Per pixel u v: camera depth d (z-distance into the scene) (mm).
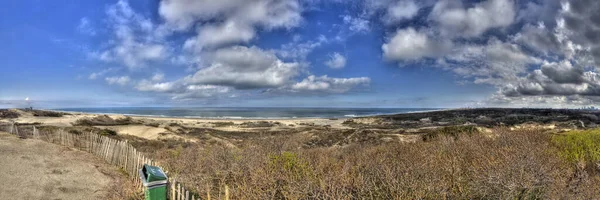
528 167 5816
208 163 9117
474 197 5613
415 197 5332
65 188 9039
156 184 6570
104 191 8828
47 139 17094
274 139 15711
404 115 86750
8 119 48688
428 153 9250
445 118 71500
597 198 5246
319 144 24469
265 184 6430
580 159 8125
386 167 6387
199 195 6922
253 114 148375
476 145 9820
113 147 12617
